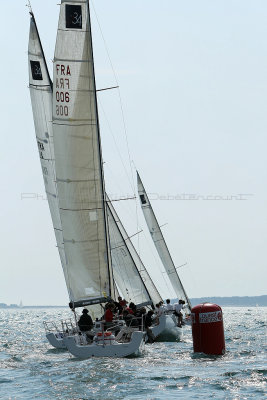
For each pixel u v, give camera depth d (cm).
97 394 4803
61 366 6209
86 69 7150
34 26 8956
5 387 5247
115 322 6794
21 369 6253
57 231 9288
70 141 7162
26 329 18388
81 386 5119
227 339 9438
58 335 8238
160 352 7225
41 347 9388
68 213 7194
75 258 7194
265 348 7725
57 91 7138
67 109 7144
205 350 6631
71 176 7181
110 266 7338
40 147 9219
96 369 5828
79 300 7156
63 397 4731
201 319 6644
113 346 6506
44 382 5366
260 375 5422
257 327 14150
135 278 10850
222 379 5272
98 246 7225
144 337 6994
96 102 7188
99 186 7219
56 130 7162
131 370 5750
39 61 9038
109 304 6919
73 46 7119
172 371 5691
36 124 9181
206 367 5906
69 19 7094
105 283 7219
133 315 7025
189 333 11094
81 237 7200
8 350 8825
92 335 6712
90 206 7200
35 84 9069
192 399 4566
